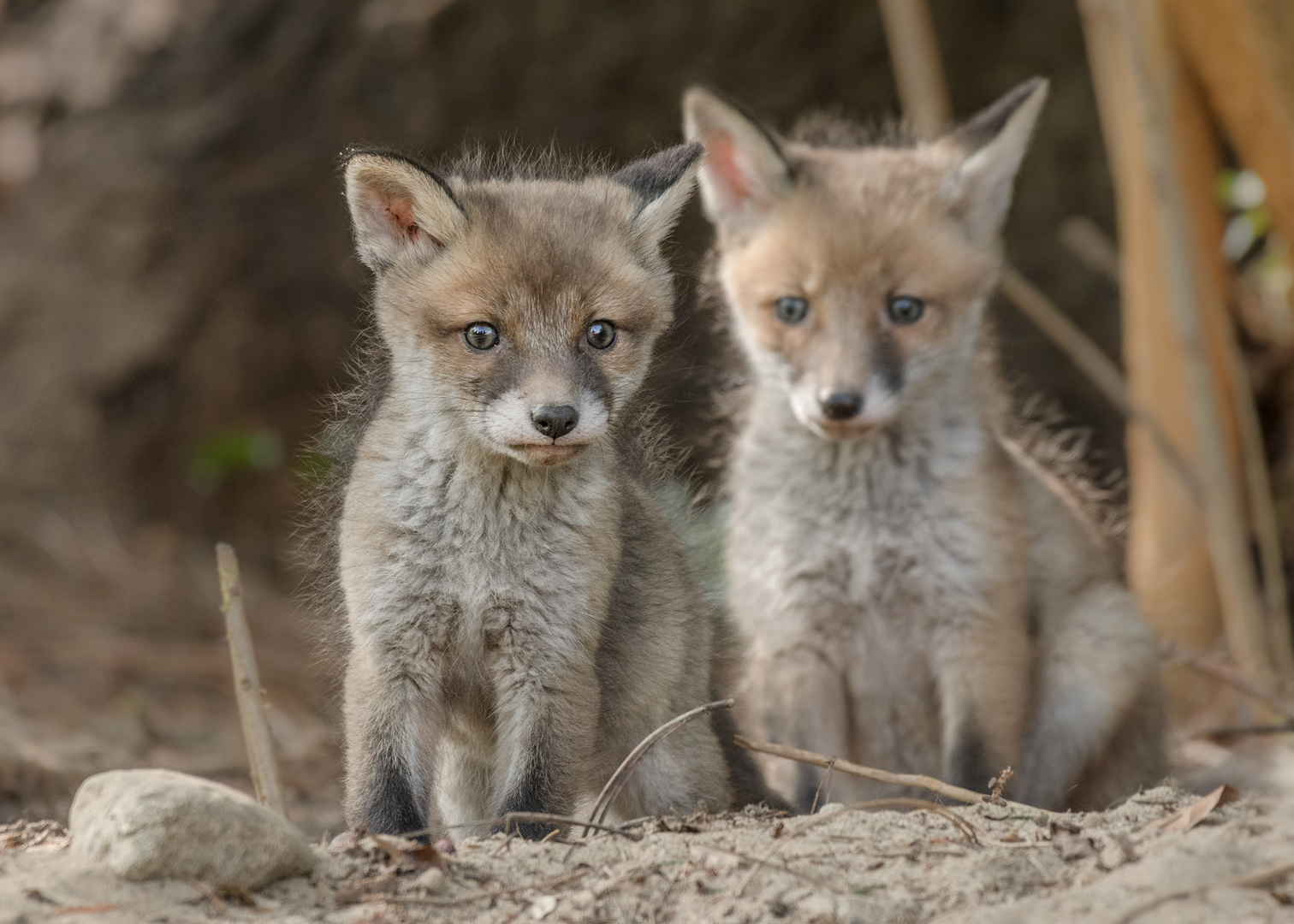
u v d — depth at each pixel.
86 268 18.42
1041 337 17.78
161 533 17.91
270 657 15.48
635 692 8.24
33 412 17.94
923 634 9.77
